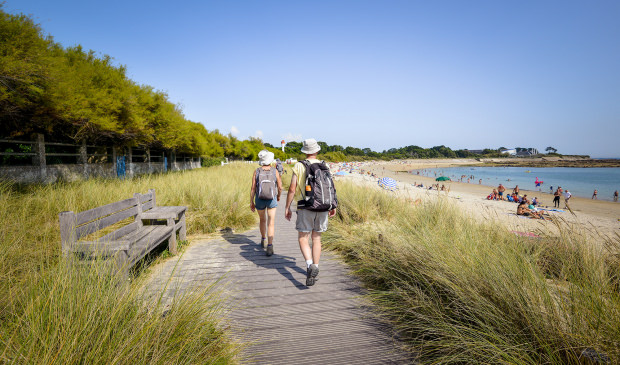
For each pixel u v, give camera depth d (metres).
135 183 8.45
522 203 16.08
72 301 1.83
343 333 2.45
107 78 12.55
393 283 3.02
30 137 11.30
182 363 1.78
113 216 3.37
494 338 1.95
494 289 2.22
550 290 2.18
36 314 1.72
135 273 3.52
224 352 2.07
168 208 4.92
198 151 30.16
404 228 4.49
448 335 2.09
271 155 4.66
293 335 2.41
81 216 2.72
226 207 6.95
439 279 2.61
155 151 25.25
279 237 5.86
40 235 3.83
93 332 1.68
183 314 2.10
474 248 3.00
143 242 3.47
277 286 3.40
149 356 1.73
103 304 1.87
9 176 10.05
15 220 4.08
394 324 2.58
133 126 13.72
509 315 2.05
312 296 3.14
